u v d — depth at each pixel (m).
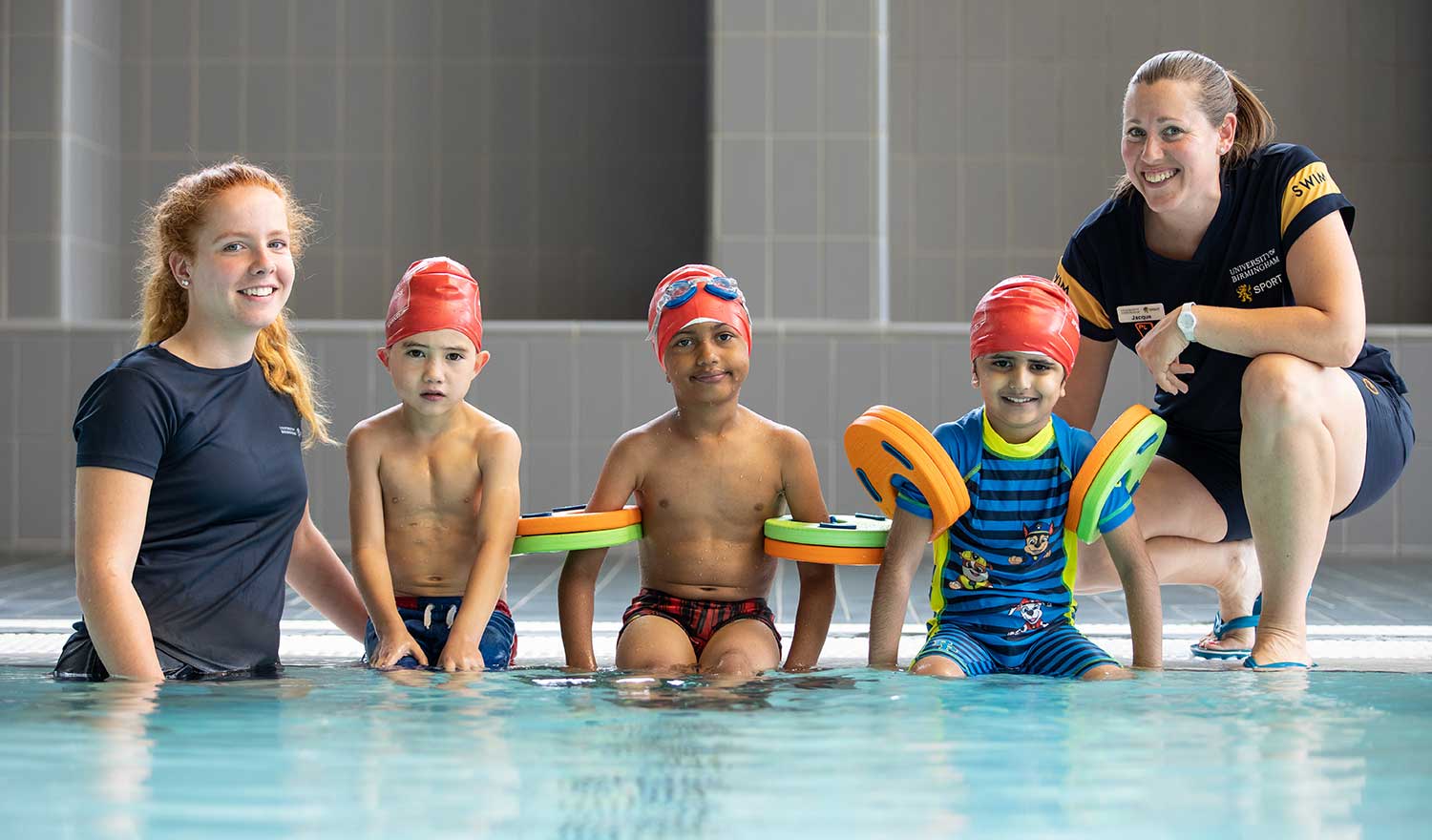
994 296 2.47
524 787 1.26
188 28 7.26
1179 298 2.71
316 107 7.34
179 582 2.23
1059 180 7.48
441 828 1.11
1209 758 1.41
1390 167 7.39
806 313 6.25
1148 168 2.55
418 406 2.54
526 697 1.87
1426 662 2.45
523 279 7.40
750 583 2.63
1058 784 1.28
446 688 1.98
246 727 1.58
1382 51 7.39
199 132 7.27
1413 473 5.93
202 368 2.26
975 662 2.33
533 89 7.39
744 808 1.18
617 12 7.41
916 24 7.51
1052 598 2.45
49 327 6.06
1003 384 2.42
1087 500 2.37
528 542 2.54
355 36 7.35
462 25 7.39
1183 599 4.01
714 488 2.61
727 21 6.25
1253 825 1.13
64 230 6.54
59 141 6.53
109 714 1.68
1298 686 2.02
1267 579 2.45
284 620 3.42
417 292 2.54
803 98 6.26
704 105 7.41
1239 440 2.73
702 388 2.56
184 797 1.22
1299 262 2.51
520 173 7.39
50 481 6.04
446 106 7.38
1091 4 7.46
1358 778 1.31
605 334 6.07
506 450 2.58
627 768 1.35
